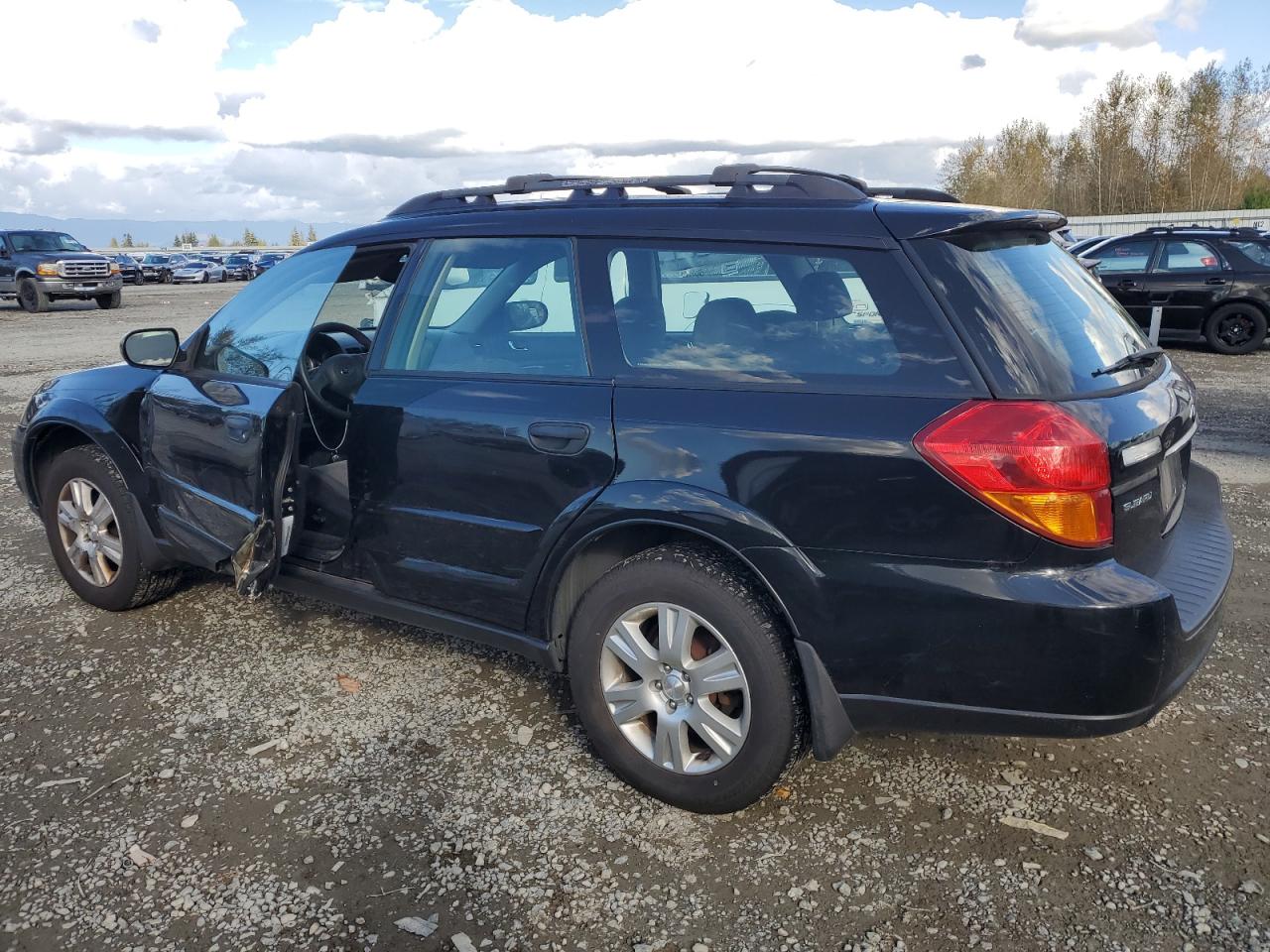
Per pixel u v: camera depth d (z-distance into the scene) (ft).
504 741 10.98
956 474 7.84
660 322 9.60
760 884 8.52
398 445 10.93
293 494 11.73
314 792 10.00
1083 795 9.71
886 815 9.46
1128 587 7.80
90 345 54.95
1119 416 8.21
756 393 8.84
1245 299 42.14
